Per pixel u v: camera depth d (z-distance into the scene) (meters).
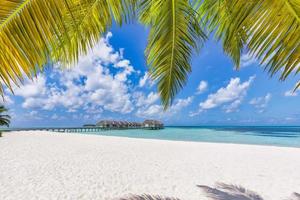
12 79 1.37
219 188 5.45
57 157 9.56
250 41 1.76
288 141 25.47
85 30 2.59
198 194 4.98
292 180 6.34
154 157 9.88
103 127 57.78
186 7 3.38
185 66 4.15
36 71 1.46
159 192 5.11
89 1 2.32
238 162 8.91
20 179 6.05
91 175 6.56
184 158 9.71
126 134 41.66
